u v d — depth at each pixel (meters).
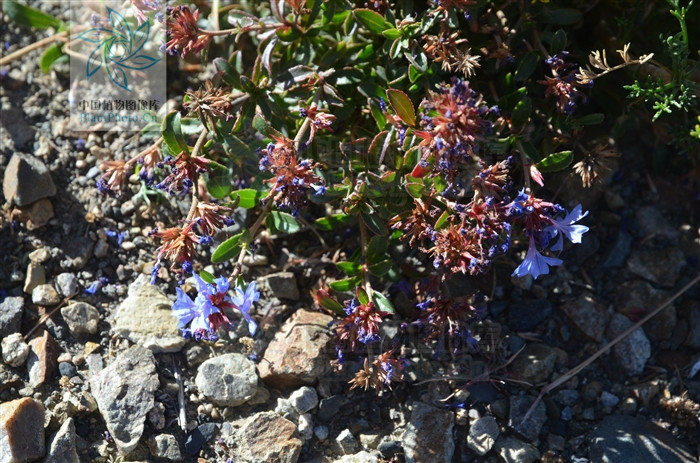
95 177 0.46
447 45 0.40
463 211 0.38
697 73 0.43
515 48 0.43
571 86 0.40
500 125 0.41
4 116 0.47
